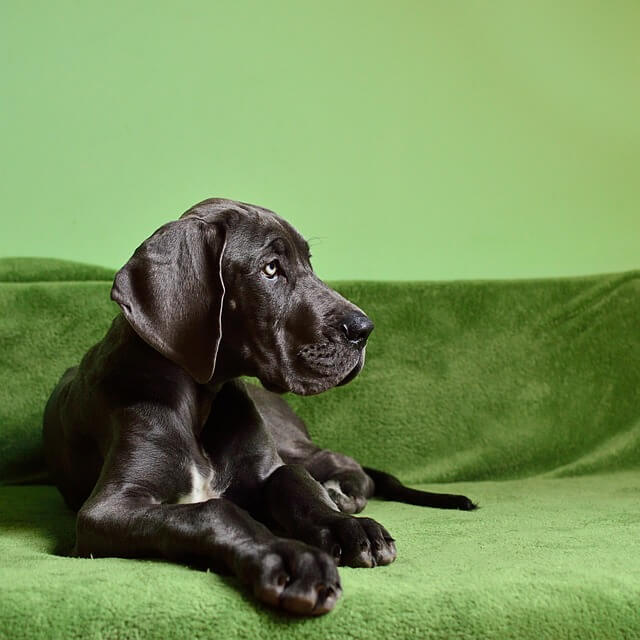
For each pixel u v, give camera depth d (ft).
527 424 11.66
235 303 7.33
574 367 11.90
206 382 7.18
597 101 13.85
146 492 7.02
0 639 5.07
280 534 7.19
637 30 13.89
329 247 12.99
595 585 5.68
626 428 11.85
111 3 12.30
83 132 12.30
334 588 5.23
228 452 7.73
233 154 12.70
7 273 11.51
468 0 13.46
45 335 11.19
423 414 11.53
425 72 13.30
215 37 12.60
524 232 13.62
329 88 12.98
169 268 6.89
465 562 6.28
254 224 7.47
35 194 12.21
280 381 7.37
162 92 12.47
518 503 9.32
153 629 5.16
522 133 13.62
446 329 11.75
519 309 11.96
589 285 12.22
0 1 12.05
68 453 8.73
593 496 9.72
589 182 13.83
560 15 13.78
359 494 9.12
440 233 13.35
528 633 5.39
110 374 7.72
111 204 12.40
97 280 11.79
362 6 13.07
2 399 11.03
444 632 5.30
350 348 7.40
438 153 13.34
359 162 13.08
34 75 12.16
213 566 5.83
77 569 5.78
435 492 10.15
